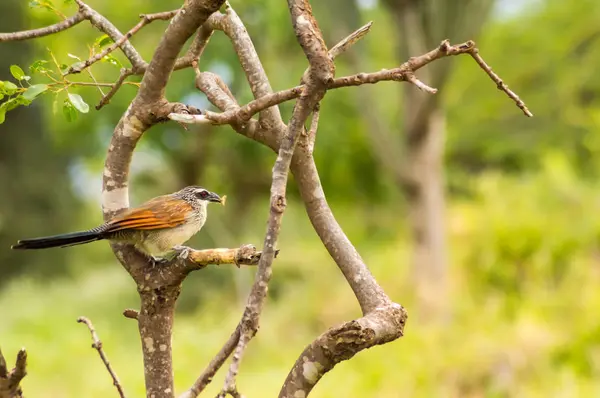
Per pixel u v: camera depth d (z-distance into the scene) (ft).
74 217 92.79
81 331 59.93
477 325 45.85
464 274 52.34
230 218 69.05
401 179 49.29
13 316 66.08
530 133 68.49
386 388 40.75
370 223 70.54
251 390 42.39
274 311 59.77
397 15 45.42
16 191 86.22
